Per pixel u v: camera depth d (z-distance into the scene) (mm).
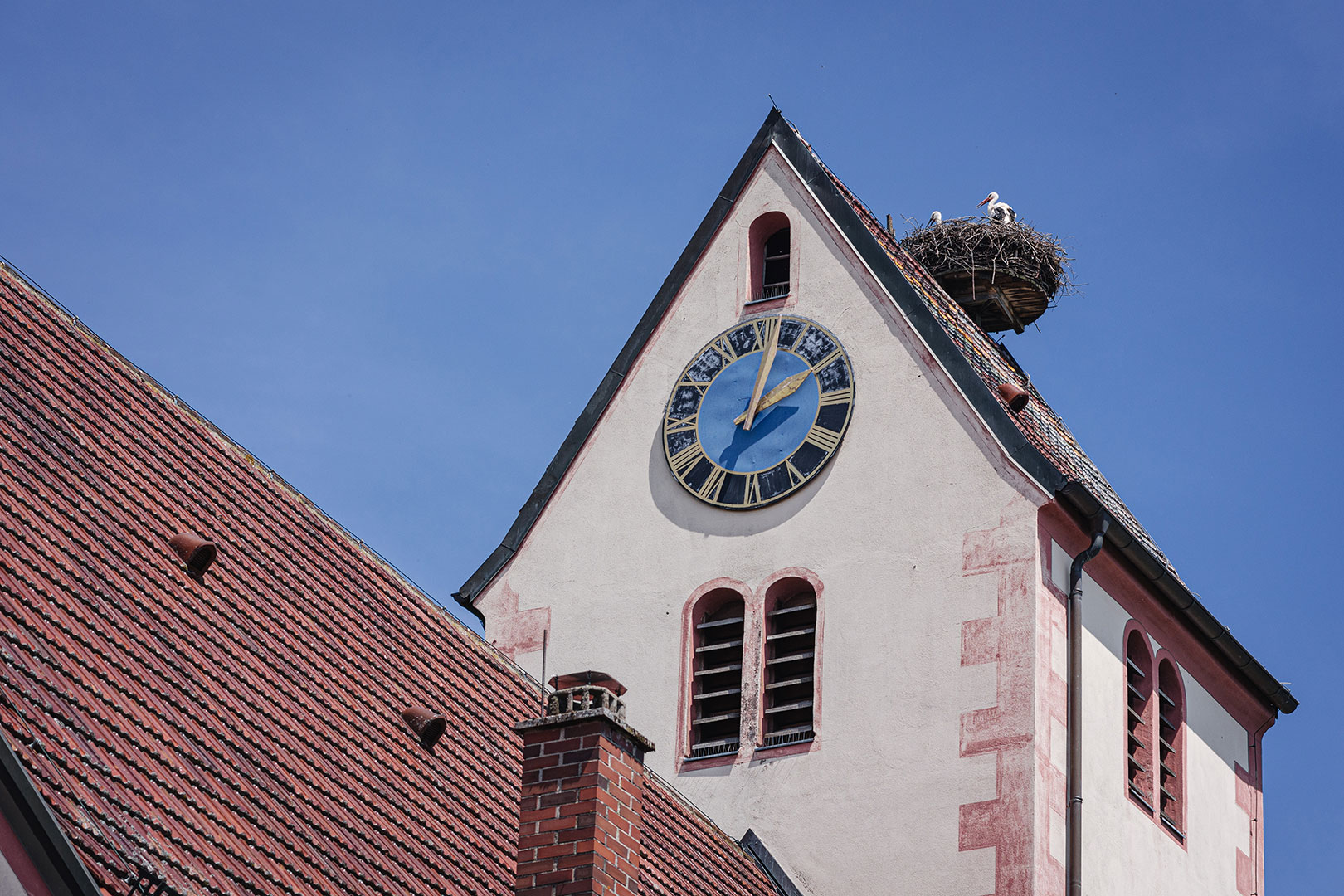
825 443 41844
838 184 44562
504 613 43219
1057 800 38500
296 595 32656
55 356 32219
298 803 28141
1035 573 39438
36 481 29312
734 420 42781
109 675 26922
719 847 38406
